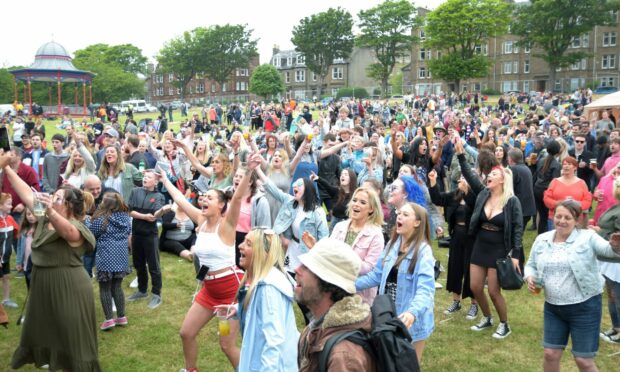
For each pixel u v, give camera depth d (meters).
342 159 11.05
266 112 32.78
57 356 4.84
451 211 7.05
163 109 43.25
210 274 4.85
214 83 104.19
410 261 4.32
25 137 10.88
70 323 4.82
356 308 2.71
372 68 84.75
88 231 4.99
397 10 80.50
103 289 6.57
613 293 6.05
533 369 5.68
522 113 45.06
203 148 11.40
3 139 4.92
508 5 69.88
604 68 71.62
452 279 7.14
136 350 6.13
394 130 11.91
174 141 9.12
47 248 4.80
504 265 5.50
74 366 4.82
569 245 4.64
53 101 83.56
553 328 4.72
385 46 83.62
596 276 4.57
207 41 93.00
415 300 4.11
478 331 6.62
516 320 6.97
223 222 4.90
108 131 14.09
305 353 2.79
